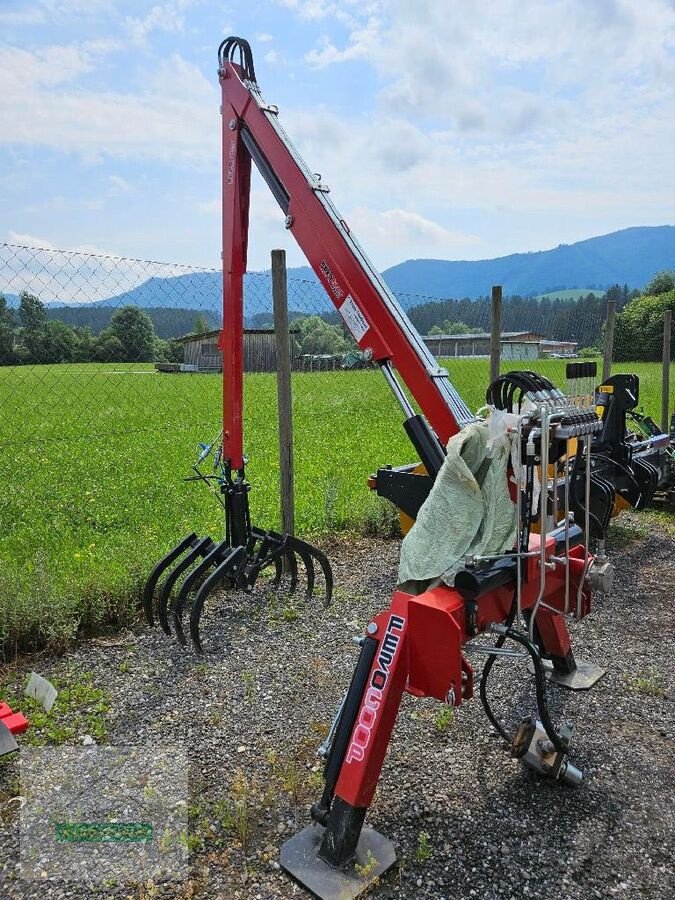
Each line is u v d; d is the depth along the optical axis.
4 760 2.98
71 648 4.02
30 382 16.16
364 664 2.48
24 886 2.31
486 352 13.34
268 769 2.94
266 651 4.00
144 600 4.14
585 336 12.46
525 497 2.44
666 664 3.91
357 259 3.21
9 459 9.69
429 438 3.00
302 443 10.84
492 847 2.50
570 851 2.48
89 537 6.01
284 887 2.32
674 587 5.12
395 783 2.85
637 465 5.70
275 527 6.14
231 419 4.00
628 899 2.28
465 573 2.30
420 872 2.38
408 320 3.17
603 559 2.84
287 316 5.10
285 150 3.48
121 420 13.56
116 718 3.32
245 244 3.95
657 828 2.61
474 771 2.94
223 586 4.87
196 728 3.24
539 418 2.32
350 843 2.36
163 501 7.23
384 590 4.92
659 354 16.92
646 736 3.21
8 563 5.07
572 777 2.80
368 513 6.23
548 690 3.60
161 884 2.32
